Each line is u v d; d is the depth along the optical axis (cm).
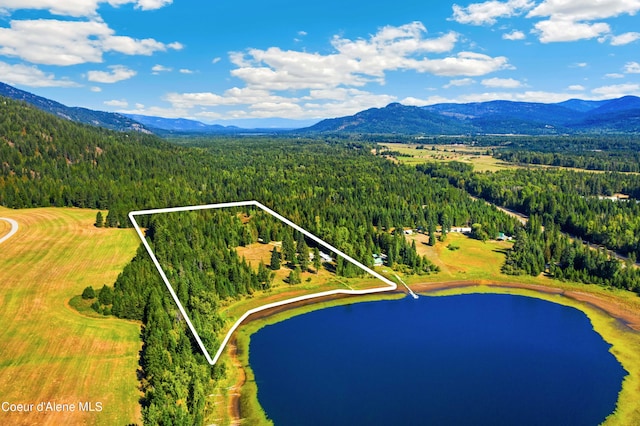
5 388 6869
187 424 6228
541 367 9031
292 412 7462
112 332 8644
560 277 13225
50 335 8369
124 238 13925
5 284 10300
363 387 8250
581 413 7538
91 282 10662
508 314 11544
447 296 12588
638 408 7656
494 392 8169
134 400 6819
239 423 7150
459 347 9862
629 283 12419
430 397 7962
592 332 10575
